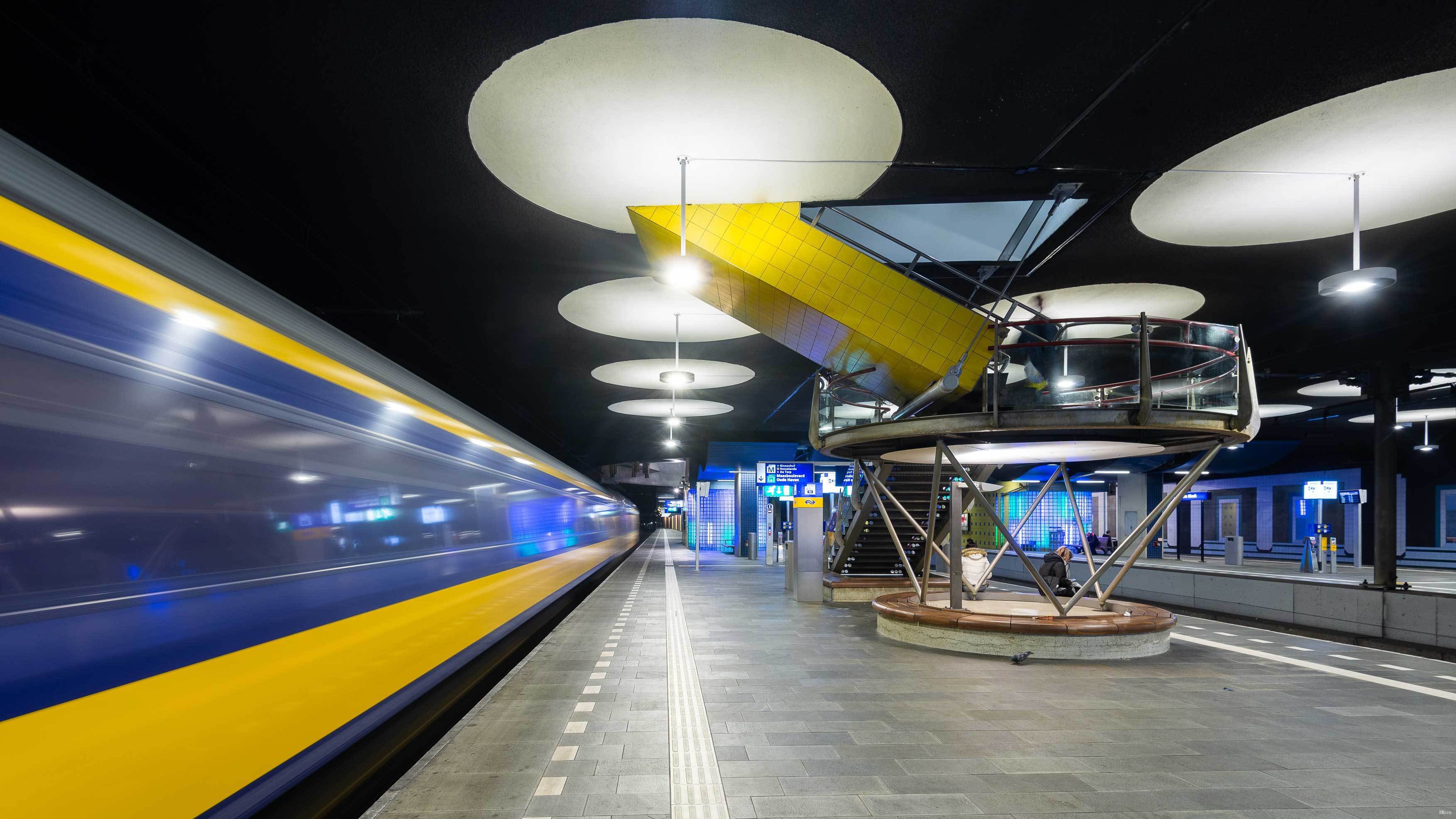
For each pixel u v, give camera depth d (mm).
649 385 19672
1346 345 14367
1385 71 5570
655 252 8867
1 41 5184
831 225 9227
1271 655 8781
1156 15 4969
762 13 4926
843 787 4344
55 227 2447
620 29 5062
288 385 3762
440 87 5746
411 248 9375
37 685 2164
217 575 3045
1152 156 6953
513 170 7168
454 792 4254
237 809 3121
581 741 5234
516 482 9289
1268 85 5773
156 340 2826
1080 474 32438
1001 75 5656
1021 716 5926
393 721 5469
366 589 4527
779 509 34844
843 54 5375
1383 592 10578
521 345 15148
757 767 4703
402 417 5359
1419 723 5766
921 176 7484
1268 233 8836
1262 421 25391
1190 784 4418
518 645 9852
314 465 3967
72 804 2266
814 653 8688
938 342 8383
